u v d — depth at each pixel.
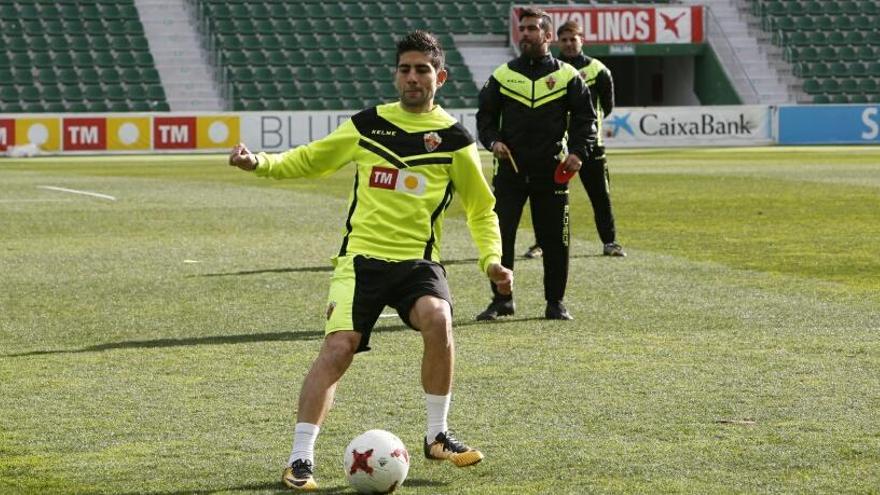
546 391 15.41
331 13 100.62
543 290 24.58
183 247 31.78
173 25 98.19
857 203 43.53
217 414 14.32
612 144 90.88
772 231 35.03
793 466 12.02
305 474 11.34
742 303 22.55
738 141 92.38
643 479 11.62
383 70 97.31
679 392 15.31
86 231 35.78
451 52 99.75
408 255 12.09
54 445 12.98
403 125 12.30
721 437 13.14
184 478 11.77
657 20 101.31
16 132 82.56
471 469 12.01
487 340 19.02
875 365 16.89
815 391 15.31
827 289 24.22
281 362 17.38
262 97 93.75
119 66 93.44
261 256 29.89
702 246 31.67
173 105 92.56
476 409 14.48
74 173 64.12
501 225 21.27
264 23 98.19
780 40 103.69
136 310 21.98
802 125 92.75
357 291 11.88
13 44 92.94
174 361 17.47
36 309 22.09
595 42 100.25
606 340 18.97
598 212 29.73
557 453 12.56
